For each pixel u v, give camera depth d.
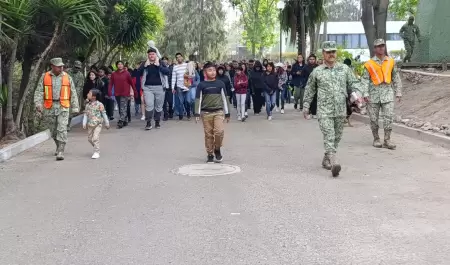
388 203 7.50
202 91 10.84
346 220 6.76
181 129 16.78
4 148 12.19
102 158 11.78
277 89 19.72
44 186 9.15
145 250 5.87
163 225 6.73
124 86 17.64
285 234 6.28
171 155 11.97
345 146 12.52
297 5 32.69
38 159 11.82
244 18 48.94
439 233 6.19
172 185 8.93
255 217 6.98
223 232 6.40
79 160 11.60
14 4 13.38
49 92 11.59
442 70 22.11
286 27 33.41
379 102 12.05
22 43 14.97
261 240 6.09
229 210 7.33
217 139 10.78
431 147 11.98
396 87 12.15
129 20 23.25
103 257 5.71
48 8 14.56
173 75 19.44
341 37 68.44
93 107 11.83
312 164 10.45
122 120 17.67
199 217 7.04
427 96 17.66
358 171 9.68
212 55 53.09
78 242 6.21
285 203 7.62
